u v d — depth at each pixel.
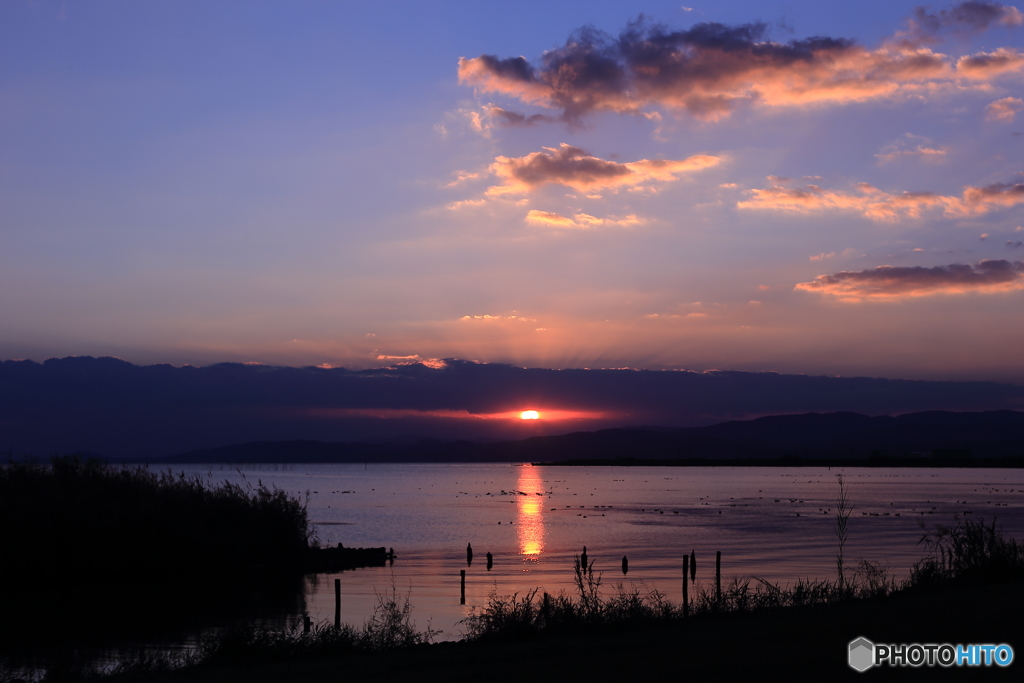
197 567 46.69
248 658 19.17
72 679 18.86
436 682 13.48
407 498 156.62
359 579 46.72
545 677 13.14
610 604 21.41
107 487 47.78
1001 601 15.63
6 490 45.06
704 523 90.69
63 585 43.38
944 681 10.88
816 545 62.66
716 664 12.91
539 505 132.12
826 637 14.17
